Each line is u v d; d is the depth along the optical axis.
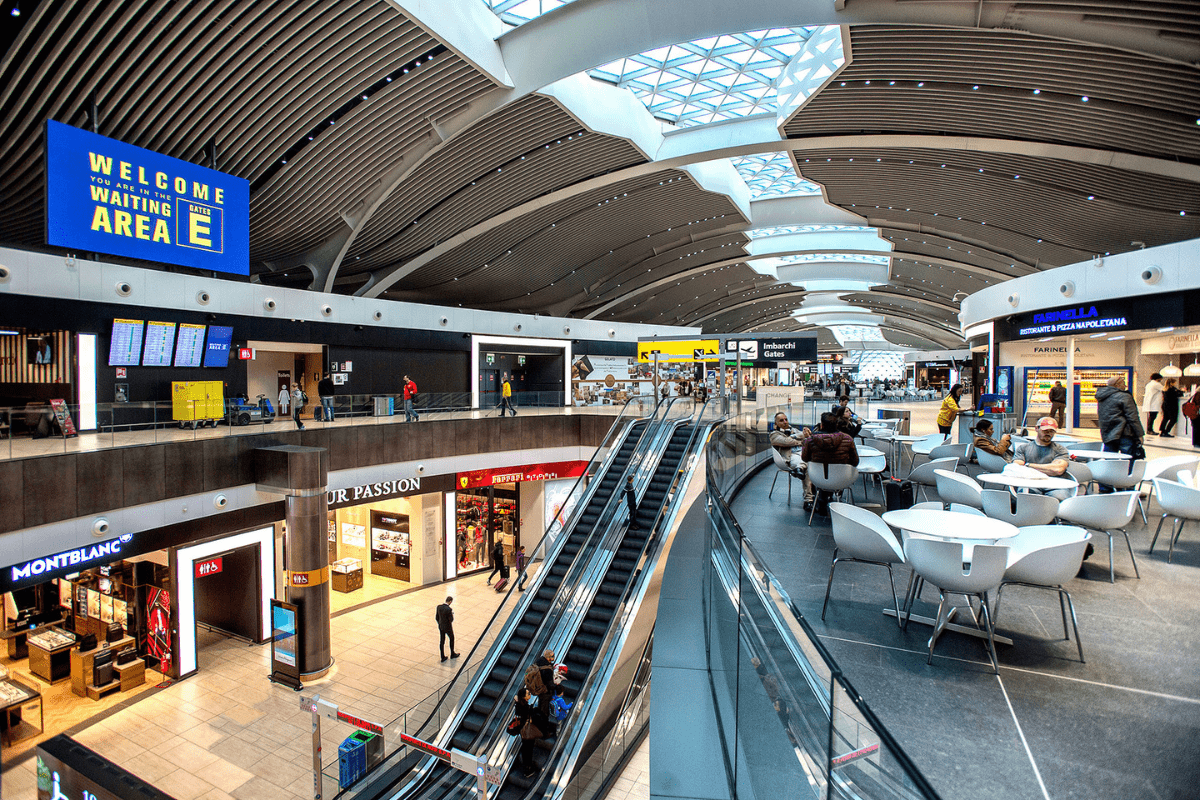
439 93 16.58
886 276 45.75
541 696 8.30
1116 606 4.43
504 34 16.42
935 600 4.65
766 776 2.65
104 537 10.67
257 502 13.88
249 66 13.82
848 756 1.76
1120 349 17.72
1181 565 5.36
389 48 14.26
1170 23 11.40
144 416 12.88
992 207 24.14
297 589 12.96
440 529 20.11
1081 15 11.78
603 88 19.84
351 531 21.34
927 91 15.91
